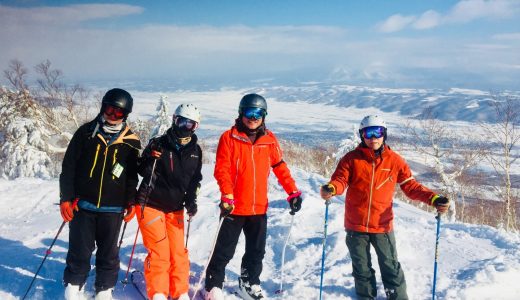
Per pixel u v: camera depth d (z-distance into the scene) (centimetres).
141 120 2278
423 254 459
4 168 1955
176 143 319
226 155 331
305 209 604
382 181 342
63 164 304
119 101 301
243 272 351
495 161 1836
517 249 468
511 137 1720
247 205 335
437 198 328
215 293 329
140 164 322
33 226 530
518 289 384
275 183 930
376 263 430
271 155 349
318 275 400
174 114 320
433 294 341
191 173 328
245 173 331
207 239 490
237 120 340
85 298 321
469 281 385
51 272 370
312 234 511
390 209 349
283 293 364
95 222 314
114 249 319
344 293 364
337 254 446
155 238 315
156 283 306
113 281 319
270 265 432
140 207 314
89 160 305
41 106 2019
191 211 336
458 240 504
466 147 1839
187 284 330
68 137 2094
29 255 411
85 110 2156
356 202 349
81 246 308
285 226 530
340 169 353
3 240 467
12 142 1939
